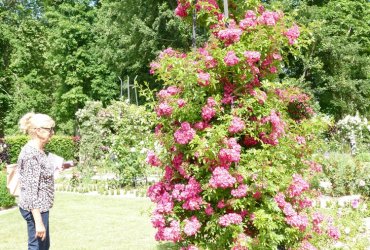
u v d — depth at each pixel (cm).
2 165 1555
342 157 1065
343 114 2550
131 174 1212
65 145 2272
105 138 1567
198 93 381
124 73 2717
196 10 450
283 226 404
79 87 3045
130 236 689
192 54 395
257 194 380
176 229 374
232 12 454
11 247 644
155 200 411
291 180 395
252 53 376
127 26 2370
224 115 385
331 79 2370
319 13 2314
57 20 3047
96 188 1243
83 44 3120
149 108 441
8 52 2441
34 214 401
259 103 395
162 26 2203
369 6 2827
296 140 429
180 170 387
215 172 359
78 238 686
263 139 404
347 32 2580
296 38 413
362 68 2528
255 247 374
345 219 583
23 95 2817
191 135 372
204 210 392
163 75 395
